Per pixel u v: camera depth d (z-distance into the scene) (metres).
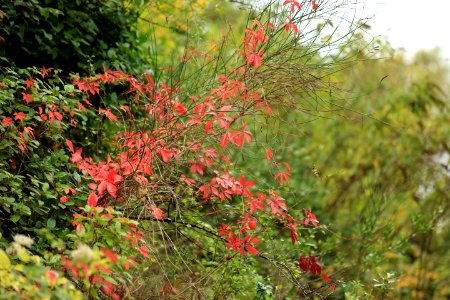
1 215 4.27
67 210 4.35
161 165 4.66
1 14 4.74
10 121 4.06
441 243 8.45
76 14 5.46
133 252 4.14
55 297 3.11
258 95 4.46
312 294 4.78
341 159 8.79
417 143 8.75
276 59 4.68
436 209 7.98
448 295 8.21
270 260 4.75
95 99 5.55
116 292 4.01
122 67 5.56
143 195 4.20
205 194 4.26
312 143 8.62
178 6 6.53
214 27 6.94
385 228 7.06
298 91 4.97
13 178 4.06
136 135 4.39
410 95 8.92
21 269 2.90
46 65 5.45
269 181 6.69
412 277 8.09
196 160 4.55
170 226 4.92
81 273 3.10
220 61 5.29
